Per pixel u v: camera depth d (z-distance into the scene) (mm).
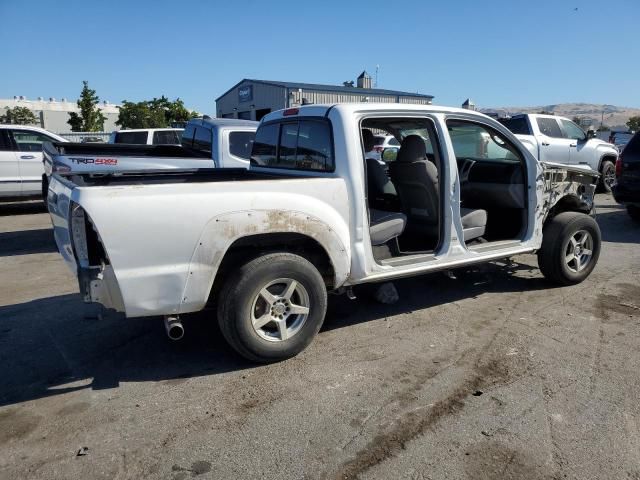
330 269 4070
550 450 2766
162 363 3898
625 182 8898
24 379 3684
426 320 4617
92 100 31250
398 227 4414
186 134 9109
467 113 4656
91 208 3061
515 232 5355
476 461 2693
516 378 3539
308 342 3877
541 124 12211
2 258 7371
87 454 2814
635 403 3201
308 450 2816
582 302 5004
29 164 11070
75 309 5113
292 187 3684
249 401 3324
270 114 5000
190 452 2820
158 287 3289
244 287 3533
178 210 3270
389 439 2895
